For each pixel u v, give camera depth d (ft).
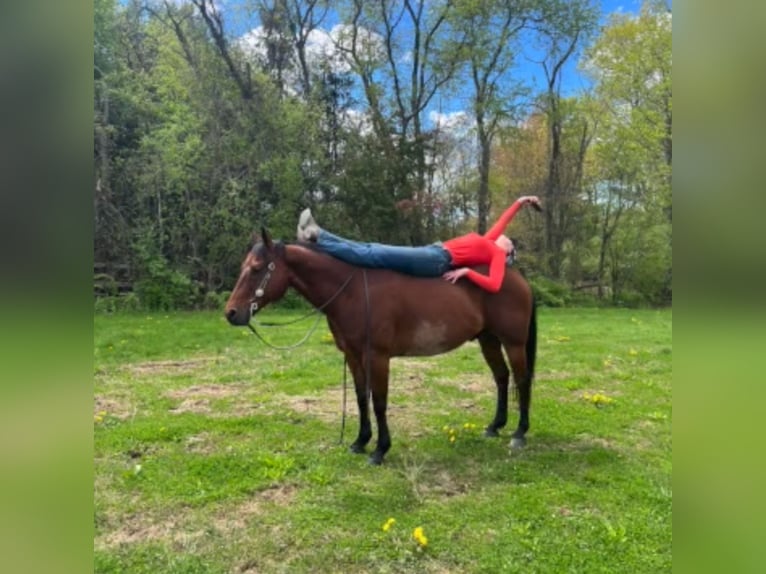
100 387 22.68
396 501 12.86
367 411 15.81
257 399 21.09
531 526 11.82
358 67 69.36
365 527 11.74
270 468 14.56
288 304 56.95
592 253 75.72
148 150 54.90
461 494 13.33
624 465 15.07
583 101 75.36
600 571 10.17
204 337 35.35
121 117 56.70
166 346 31.96
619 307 70.38
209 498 12.98
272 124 59.26
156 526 11.78
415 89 72.84
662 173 67.82
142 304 52.03
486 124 74.13
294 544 11.14
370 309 14.70
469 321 15.61
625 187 73.56
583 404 21.16
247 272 14.43
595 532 11.53
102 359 28.25
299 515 12.18
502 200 79.87
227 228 56.70
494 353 17.40
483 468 14.83
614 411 20.21
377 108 70.08
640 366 28.27
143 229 53.93
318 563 10.50
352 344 15.01
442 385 23.82
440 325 15.21
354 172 63.82
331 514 12.24
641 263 71.41
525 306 16.40
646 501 12.94
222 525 11.83
